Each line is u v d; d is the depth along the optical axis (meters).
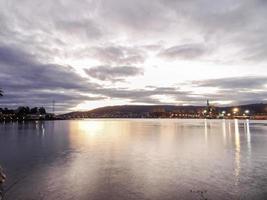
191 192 13.52
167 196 12.99
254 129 78.44
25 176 17.05
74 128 92.69
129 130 76.88
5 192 13.62
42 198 12.76
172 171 18.36
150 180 15.96
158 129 81.38
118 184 15.08
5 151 29.94
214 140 42.03
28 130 76.25
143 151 28.94
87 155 26.08
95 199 12.65
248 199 12.40
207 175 17.06
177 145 34.94
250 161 22.08
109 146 34.31
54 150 30.47
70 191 13.79
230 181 15.48
